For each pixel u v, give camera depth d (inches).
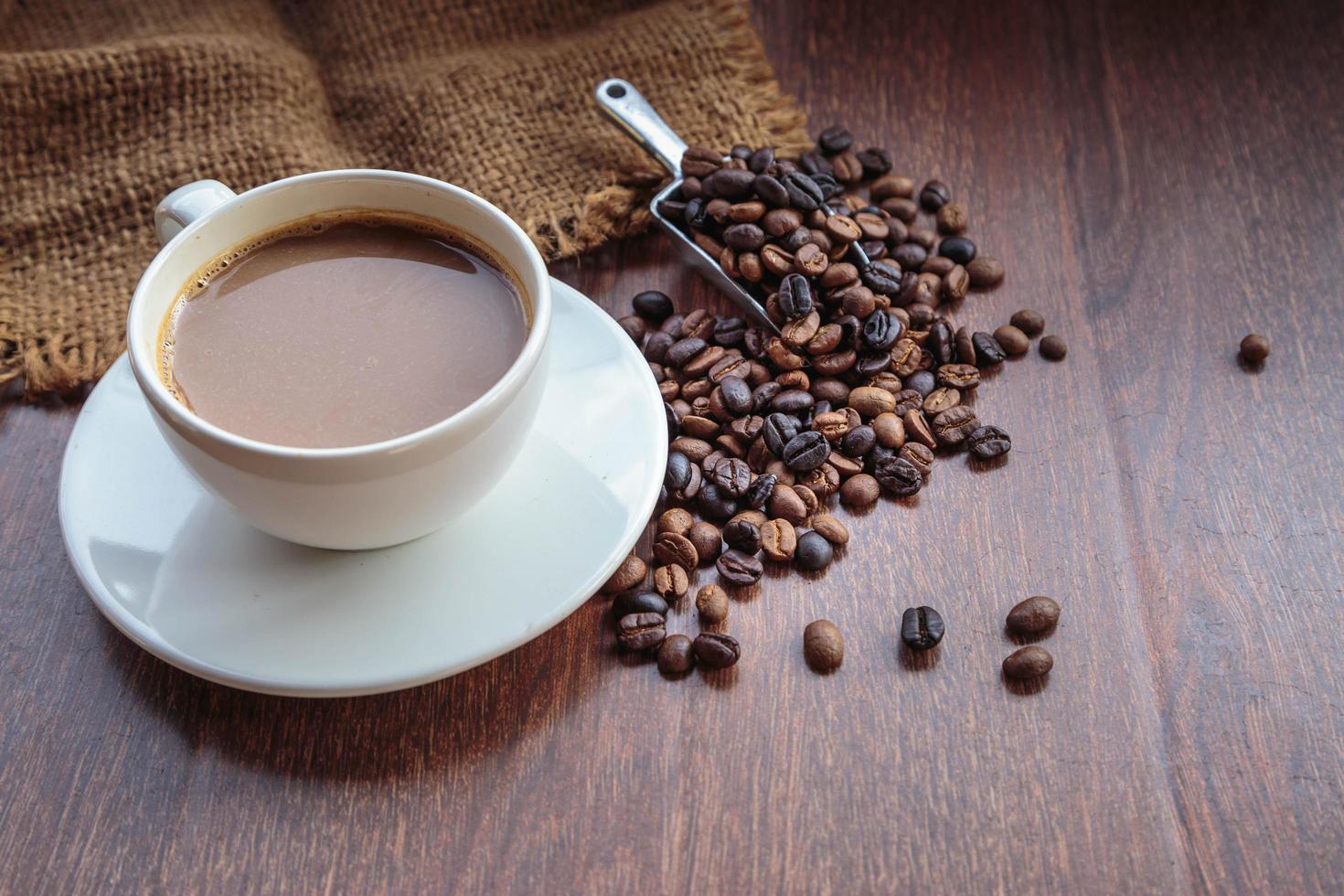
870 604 19.3
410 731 18.4
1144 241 22.6
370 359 18.1
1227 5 25.1
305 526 17.6
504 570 18.3
